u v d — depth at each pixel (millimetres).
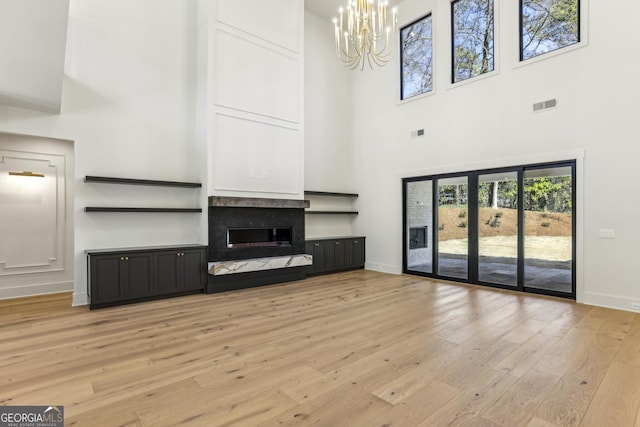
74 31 4547
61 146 5156
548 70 4902
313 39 7312
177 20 5406
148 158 5113
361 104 7746
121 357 2809
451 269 6152
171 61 5332
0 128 4020
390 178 7105
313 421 1918
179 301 4660
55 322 3732
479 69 5812
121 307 4352
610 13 4352
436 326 3596
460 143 5941
